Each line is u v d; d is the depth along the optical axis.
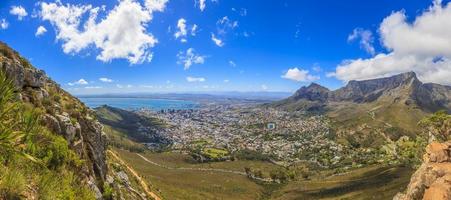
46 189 11.25
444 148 40.34
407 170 164.62
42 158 16.67
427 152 42.31
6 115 7.93
